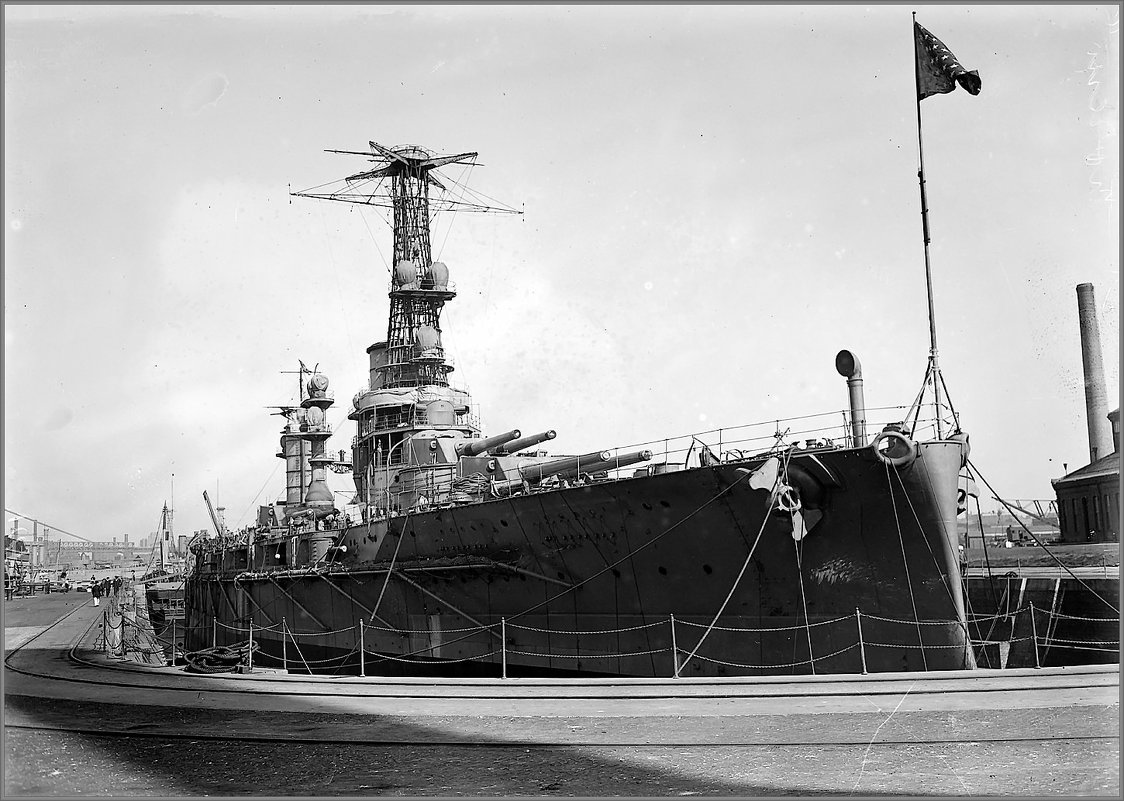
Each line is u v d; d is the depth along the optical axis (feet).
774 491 47.34
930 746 28.22
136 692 45.83
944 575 47.09
